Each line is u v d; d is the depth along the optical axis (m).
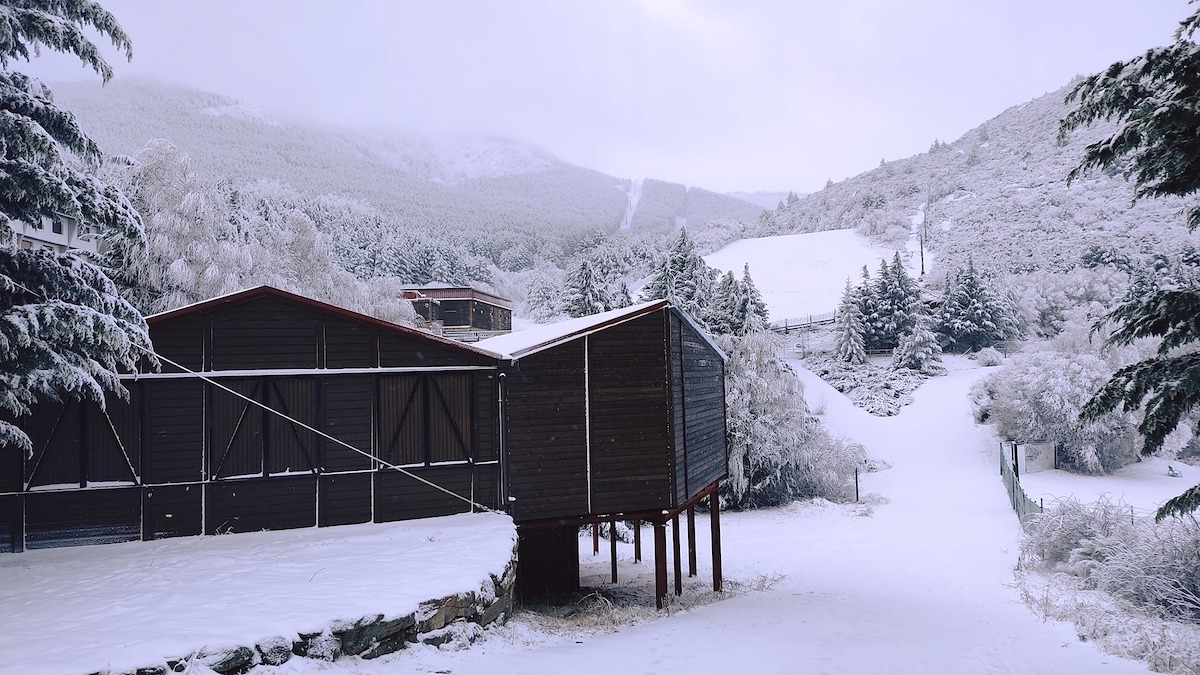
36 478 13.51
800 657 10.85
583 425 15.72
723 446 21.05
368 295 43.31
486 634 11.12
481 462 15.55
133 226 11.86
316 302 14.78
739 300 51.88
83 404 13.74
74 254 11.67
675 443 16.17
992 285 69.69
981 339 66.88
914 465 45.97
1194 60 8.72
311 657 8.45
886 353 68.19
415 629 9.66
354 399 15.08
